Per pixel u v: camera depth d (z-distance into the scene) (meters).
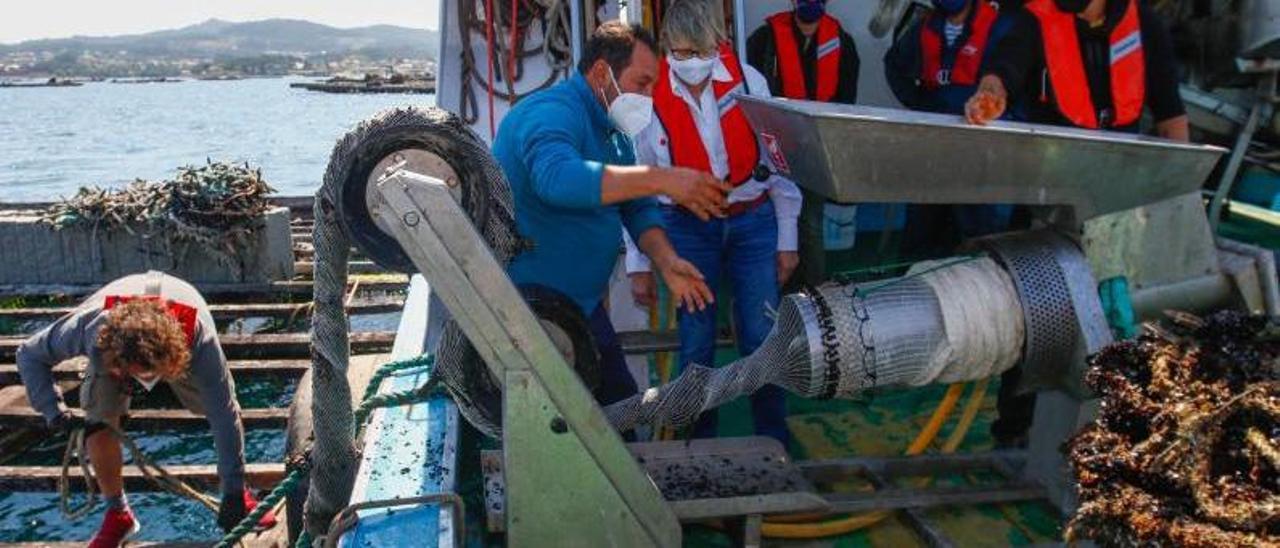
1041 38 3.28
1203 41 4.98
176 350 3.80
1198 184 2.54
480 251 2.12
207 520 5.68
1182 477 1.91
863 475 3.11
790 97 4.61
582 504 2.28
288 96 106.94
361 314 9.20
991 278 2.54
